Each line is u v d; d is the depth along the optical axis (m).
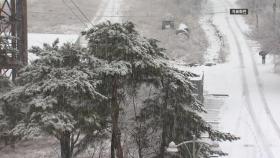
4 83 28.17
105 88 22.66
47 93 20.83
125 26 22.84
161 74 22.62
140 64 21.59
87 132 22.80
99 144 28.14
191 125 23.69
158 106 23.84
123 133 27.23
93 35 22.14
